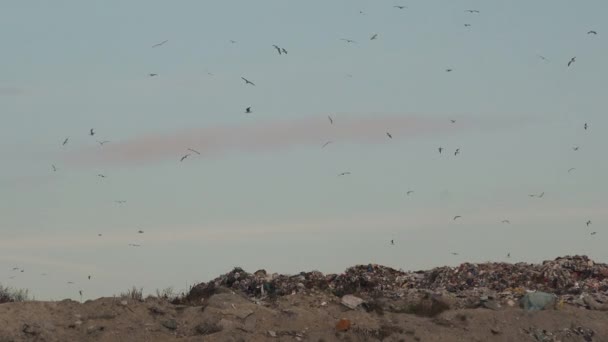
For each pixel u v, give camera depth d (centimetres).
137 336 4875
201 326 5028
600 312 5678
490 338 5203
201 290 6119
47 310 5022
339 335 5044
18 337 4688
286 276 6562
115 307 5141
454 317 5412
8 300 5562
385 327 5169
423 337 5119
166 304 5331
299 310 5303
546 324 5406
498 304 5712
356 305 5525
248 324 5094
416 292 6184
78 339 4784
